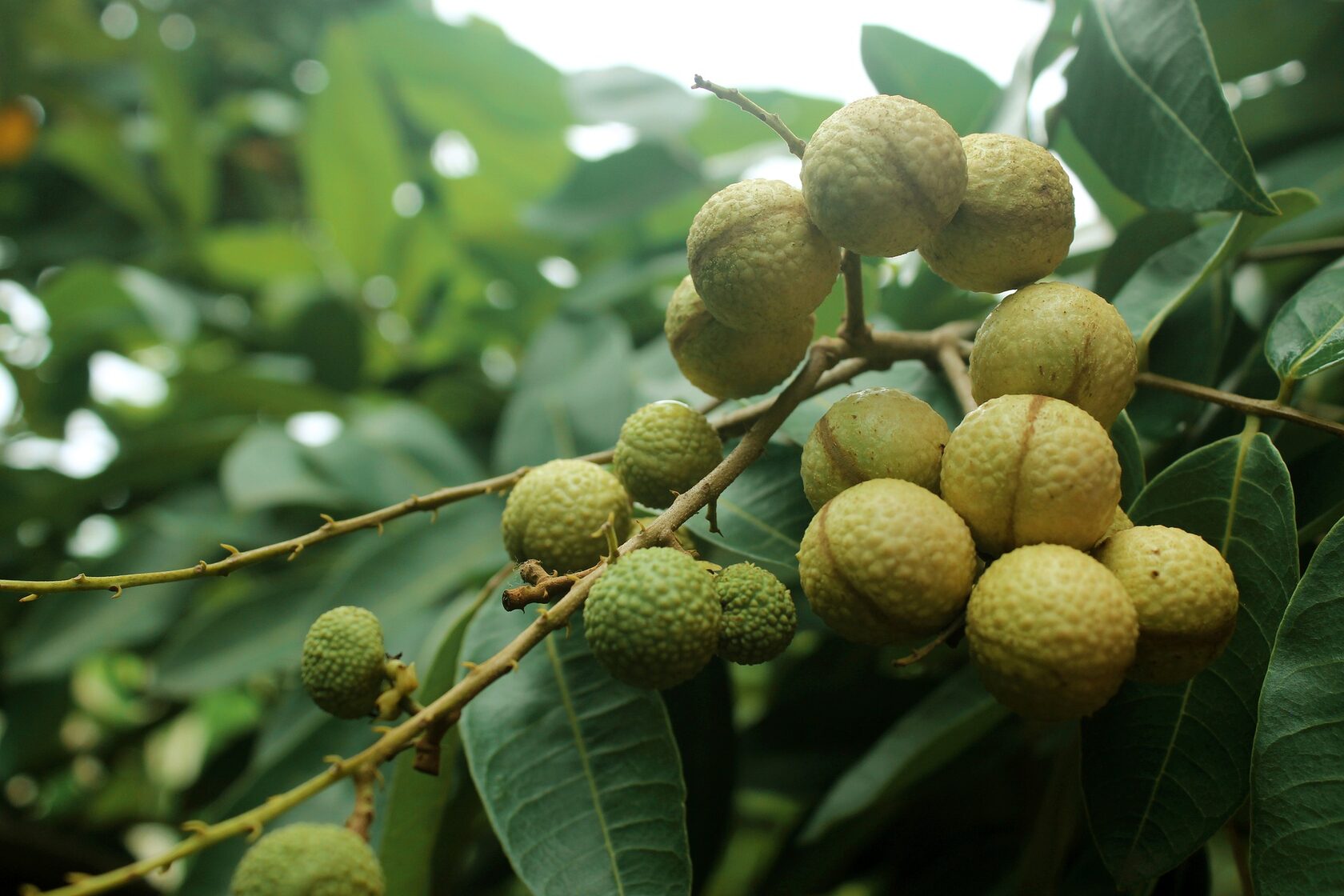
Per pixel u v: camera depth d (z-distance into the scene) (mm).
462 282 452
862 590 152
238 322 489
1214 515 180
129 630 360
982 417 156
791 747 296
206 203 474
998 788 288
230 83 579
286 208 573
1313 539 204
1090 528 152
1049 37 252
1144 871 163
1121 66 206
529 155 457
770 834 405
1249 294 261
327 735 266
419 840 206
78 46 536
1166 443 223
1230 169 188
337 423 395
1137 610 150
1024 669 145
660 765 180
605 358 302
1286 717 155
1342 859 146
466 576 282
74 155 491
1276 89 301
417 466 339
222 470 410
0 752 410
